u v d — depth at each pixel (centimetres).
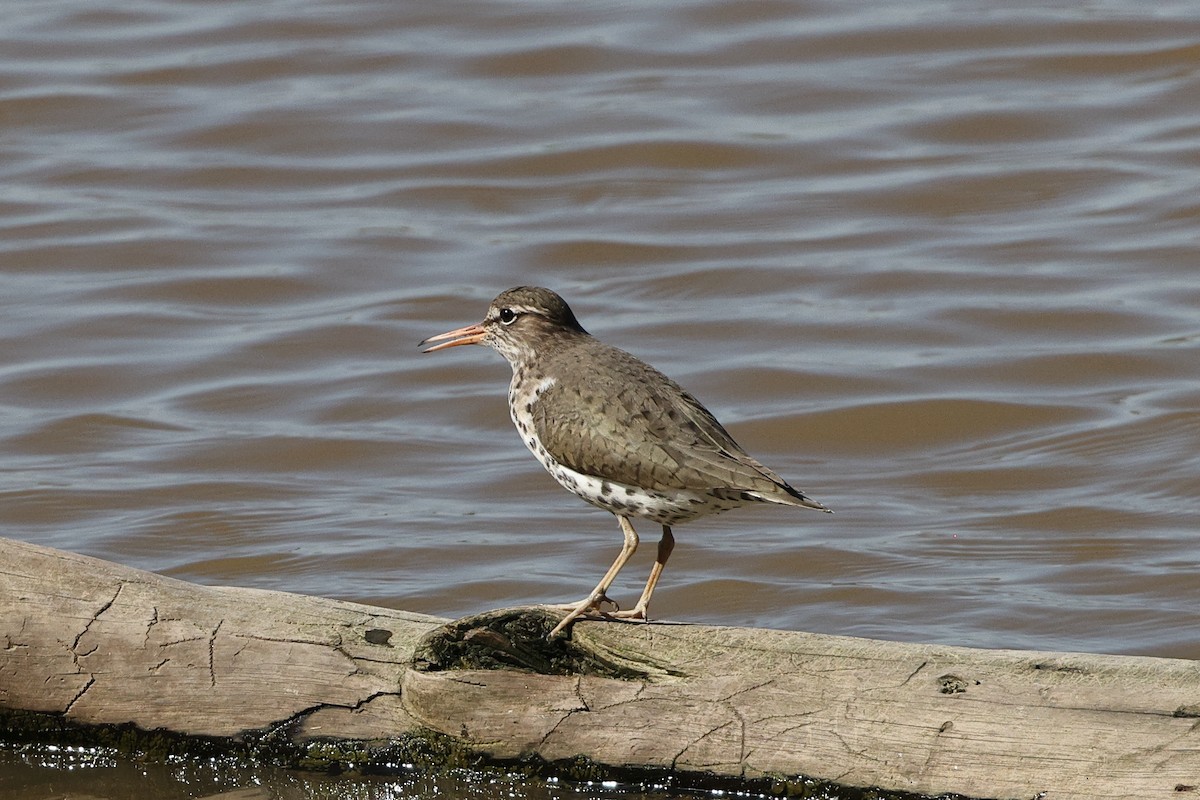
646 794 939
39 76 2989
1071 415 1897
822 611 1486
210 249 2427
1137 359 2030
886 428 1889
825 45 3050
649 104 2856
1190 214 2436
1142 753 851
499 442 1894
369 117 2844
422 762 964
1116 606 1472
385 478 1806
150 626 979
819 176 2627
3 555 991
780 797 912
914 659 912
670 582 1555
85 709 987
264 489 1767
